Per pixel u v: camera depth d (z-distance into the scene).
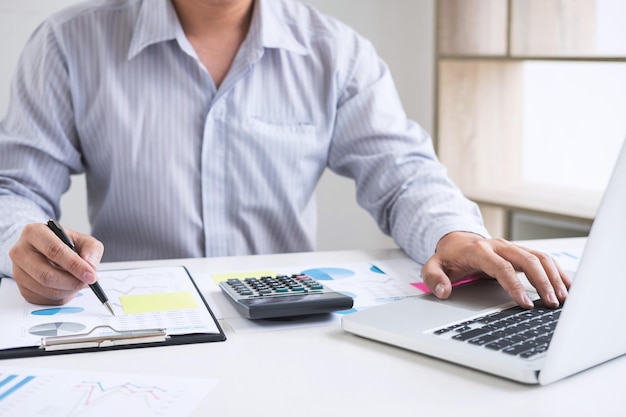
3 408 0.63
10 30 2.44
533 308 0.86
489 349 0.72
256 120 1.40
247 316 0.86
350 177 1.50
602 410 0.63
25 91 1.36
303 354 0.76
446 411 0.63
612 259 0.64
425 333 0.77
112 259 1.43
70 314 0.87
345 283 1.03
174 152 1.38
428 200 1.24
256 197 1.42
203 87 1.38
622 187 0.62
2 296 0.95
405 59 3.00
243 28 1.40
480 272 0.98
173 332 0.81
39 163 1.33
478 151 2.76
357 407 0.64
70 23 1.37
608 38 2.43
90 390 0.67
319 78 1.44
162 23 1.34
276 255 1.20
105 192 1.43
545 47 2.49
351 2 2.88
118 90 1.36
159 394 0.66
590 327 0.67
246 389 0.67
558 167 2.75
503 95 2.79
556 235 2.56
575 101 2.66
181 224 1.38
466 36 2.69
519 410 0.63
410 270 1.11
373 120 1.44
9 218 1.11
